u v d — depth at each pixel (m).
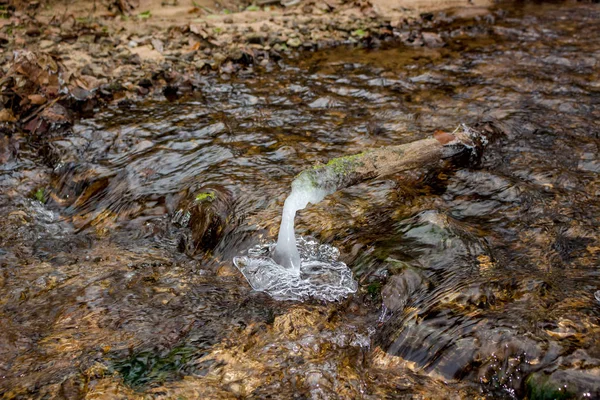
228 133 1.95
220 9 3.23
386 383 1.07
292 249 1.36
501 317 1.10
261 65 2.57
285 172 1.71
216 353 1.15
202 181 1.66
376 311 1.24
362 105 2.16
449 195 1.58
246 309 1.27
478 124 1.91
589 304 1.12
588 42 2.71
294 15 3.17
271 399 1.05
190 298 1.32
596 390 0.95
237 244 1.46
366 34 2.87
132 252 1.50
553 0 3.54
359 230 1.43
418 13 3.25
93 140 1.93
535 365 1.01
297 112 2.11
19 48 2.54
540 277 1.22
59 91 2.16
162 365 1.13
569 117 1.99
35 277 1.41
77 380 1.09
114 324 1.25
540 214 1.48
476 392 1.03
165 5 3.17
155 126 2.01
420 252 1.32
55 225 1.64
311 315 1.24
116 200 1.68
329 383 1.08
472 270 1.26
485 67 2.46
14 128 2.03
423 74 2.41
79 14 2.98
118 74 2.39
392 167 1.62
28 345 1.19
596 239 1.37
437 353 1.08
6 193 1.75
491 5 3.43
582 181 1.62
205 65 2.50
